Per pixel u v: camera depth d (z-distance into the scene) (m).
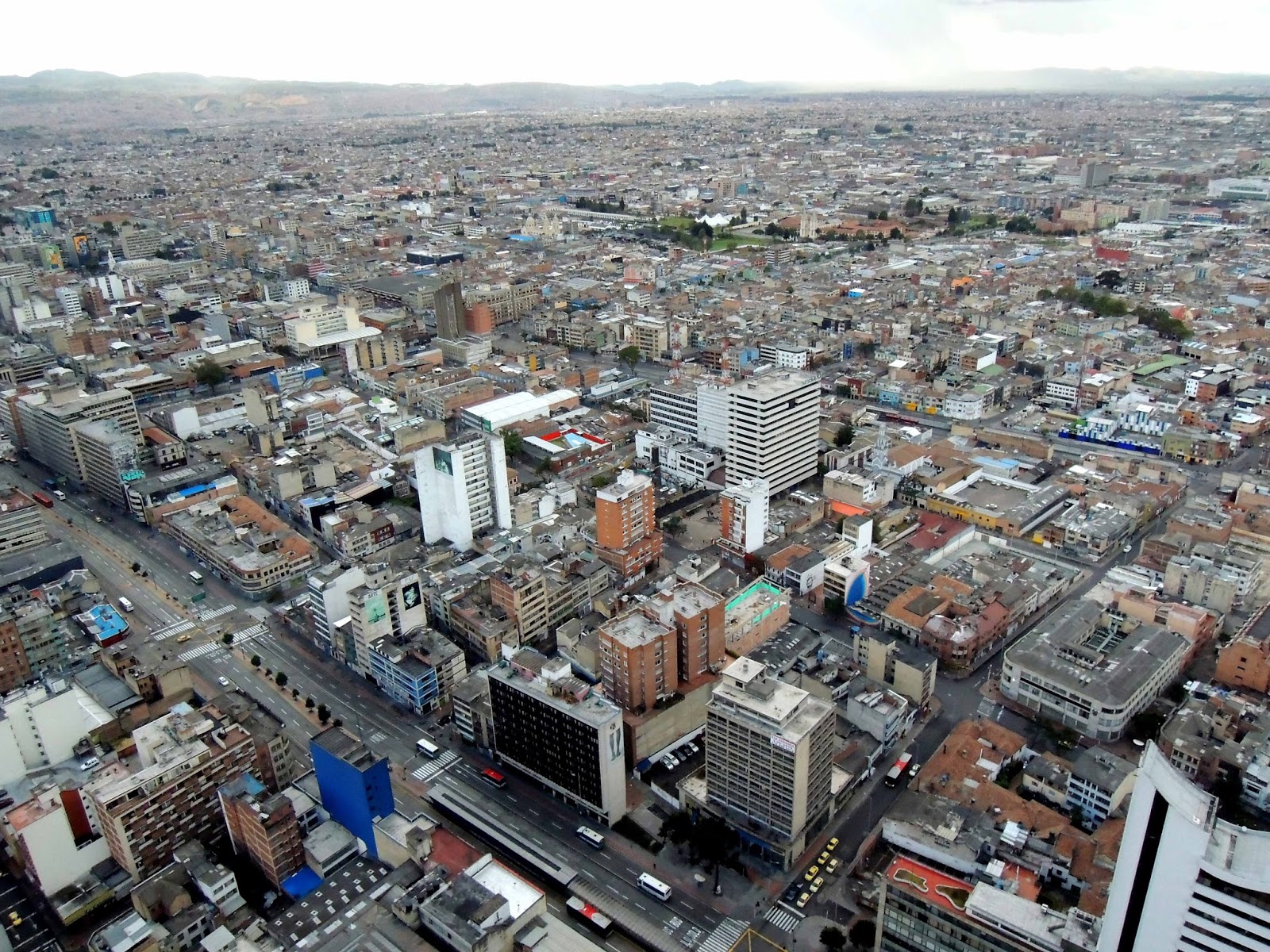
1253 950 191.50
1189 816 191.88
